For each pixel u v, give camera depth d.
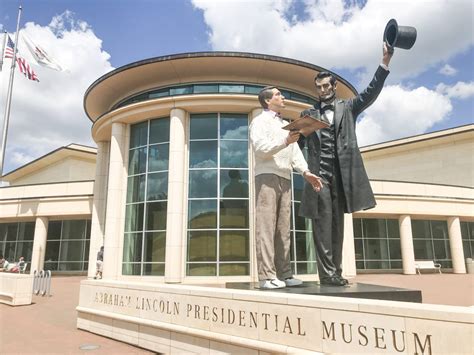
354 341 4.23
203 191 19.58
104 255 20.66
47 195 30.05
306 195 6.54
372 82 6.04
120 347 7.26
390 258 30.98
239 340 5.30
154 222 19.88
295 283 6.16
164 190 20.00
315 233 6.45
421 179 38.31
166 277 18.20
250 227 19.03
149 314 7.05
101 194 25.53
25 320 10.34
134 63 20.55
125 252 20.75
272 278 5.90
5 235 34.16
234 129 20.38
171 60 20.09
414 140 38.31
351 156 6.27
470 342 3.43
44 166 43.84
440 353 3.59
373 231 31.25
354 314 4.27
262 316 5.17
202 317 6.00
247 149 20.20
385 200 27.86
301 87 22.77
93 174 40.50
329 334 4.45
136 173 21.42
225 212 19.28
